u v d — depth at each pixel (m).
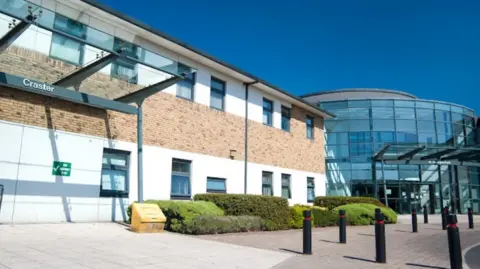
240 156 18.98
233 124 18.80
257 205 14.84
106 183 13.09
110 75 12.63
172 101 15.59
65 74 11.41
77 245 8.31
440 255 10.12
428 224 21.28
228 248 9.60
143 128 14.27
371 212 20.19
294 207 17.25
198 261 7.69
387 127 33.78
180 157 15.66
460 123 35.81
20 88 10.27
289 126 23.34
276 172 21.53
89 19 12.71
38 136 11.38
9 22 8.88
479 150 27.66
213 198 14.55
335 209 20.23
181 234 11.66
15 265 6.18
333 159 33.75
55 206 11.60
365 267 7.98
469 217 19.42
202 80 17.22
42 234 9.34
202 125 16.95
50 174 11.55
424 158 29.61
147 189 14.15
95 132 12.84
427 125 34.34
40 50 11.15
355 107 34.34
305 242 9.36
